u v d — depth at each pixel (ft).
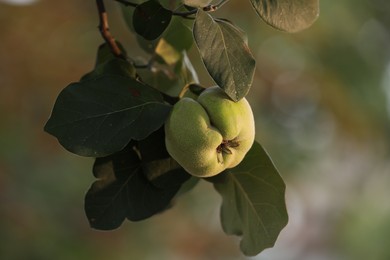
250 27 20.85
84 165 20.59
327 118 22.72
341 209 30.89
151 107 7.26
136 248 21.20
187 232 22.72
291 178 22.54
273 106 22.34
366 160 28.76
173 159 7.55
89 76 8.00
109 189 7.66
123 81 7.32
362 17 22.34
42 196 19.93
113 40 8.46
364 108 22.52
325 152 24.09
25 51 21.12
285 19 7.30
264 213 7.81
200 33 6.98
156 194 7.70
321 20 21.36
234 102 7.13
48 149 20.66
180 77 8.82
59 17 21.40
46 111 21.21
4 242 19.04
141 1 8.81
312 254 34.68
